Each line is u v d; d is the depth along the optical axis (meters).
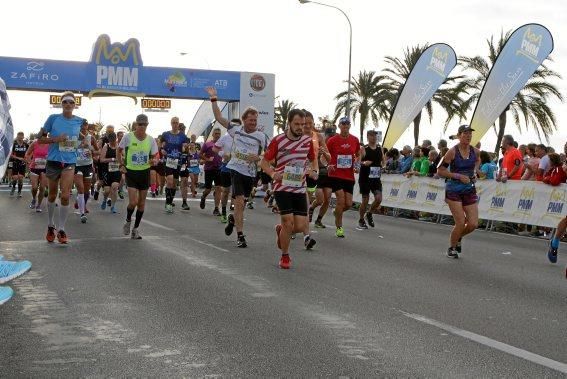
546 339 5.47
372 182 14.75
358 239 12.43
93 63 32.62
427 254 10.61
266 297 6.83
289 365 4.64
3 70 31.92
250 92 33.91
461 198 10.29
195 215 16.31
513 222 15.07
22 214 15.39
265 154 8.73
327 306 6.48
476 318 6.14
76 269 8.27
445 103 40.00
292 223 8.64
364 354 4.93
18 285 7.25
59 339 5.21
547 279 8.53
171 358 4.76
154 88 33.22
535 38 18.33
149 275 7.96
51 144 10.27
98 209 17.12
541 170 14.95
